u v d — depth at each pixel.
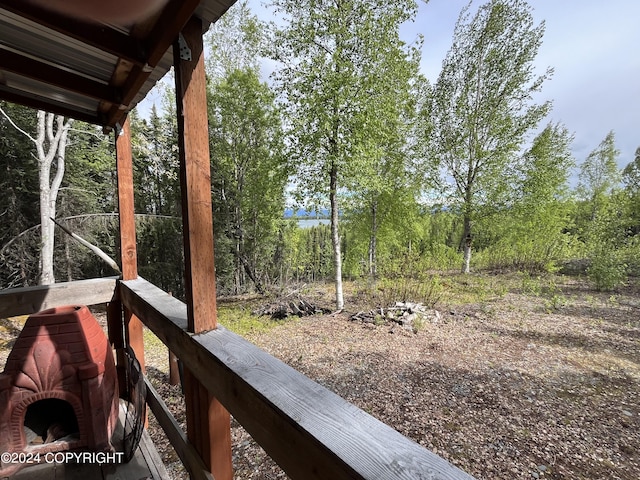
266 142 10.59
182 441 1.35
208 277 1.20
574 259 12.34
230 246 11.53
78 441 1.56
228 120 10.40
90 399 1.55
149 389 1.94
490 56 10.57
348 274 13.64
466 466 2.69
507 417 3.39
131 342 2.23
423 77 9.95
